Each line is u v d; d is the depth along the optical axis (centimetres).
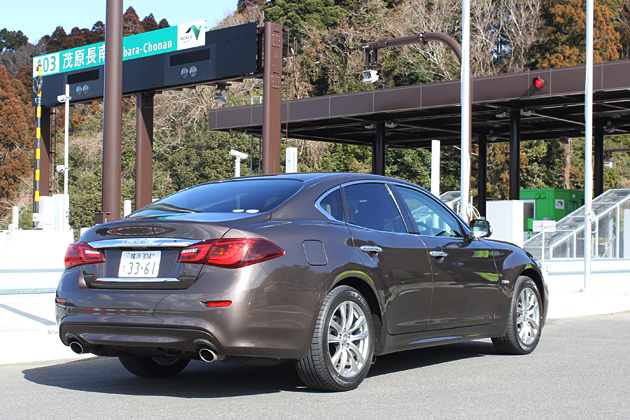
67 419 413
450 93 2294
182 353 450
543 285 696
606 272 1900
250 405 449
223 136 5028
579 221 2277
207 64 2420
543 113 2555
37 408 443
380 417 418
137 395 483
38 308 948
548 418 418
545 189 3353
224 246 435
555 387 509
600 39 5097
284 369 593
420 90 2348
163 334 433
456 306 580
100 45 2931
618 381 531
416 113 2680
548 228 1570
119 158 1134
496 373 565
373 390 495
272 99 2067
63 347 662
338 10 5678
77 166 5481
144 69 2602
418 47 5200
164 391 497
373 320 513
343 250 488
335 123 2855
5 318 833
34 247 1545
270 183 530
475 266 605
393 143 3631
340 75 5456
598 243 2259
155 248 452
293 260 454
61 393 491
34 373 576
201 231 442
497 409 439
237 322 425
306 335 455
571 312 1066
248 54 2306
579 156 5397
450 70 5075
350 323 489
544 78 2136
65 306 470
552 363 612
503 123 2923
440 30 5172
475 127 3105
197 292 430
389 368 591
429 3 5312
